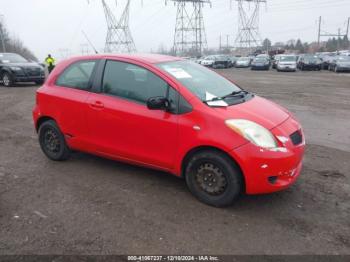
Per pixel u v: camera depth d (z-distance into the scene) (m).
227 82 5.07
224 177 3.88
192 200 4.17
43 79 17.48
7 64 16.64
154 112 4.24
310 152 6.05
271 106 4.52
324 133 7.50
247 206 4.03
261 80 21.50
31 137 7.11
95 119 4.77
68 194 4.35
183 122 4.01
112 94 4.68
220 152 3.86
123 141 4.57
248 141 3.69
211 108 3.96
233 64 44.84
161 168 4.36
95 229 3.55
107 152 4.80
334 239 3.38
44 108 5.38
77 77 5.11
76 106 4.94
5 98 12.76
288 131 3.97
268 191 3.77
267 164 3.68
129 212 3.89
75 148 5.20
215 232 3.50
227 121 3.79
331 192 4.40
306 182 4.70
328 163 5.47
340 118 9.10
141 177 4.84
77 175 4.95
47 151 5.56
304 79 22.03
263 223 3.67
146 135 4.32
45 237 3.41
